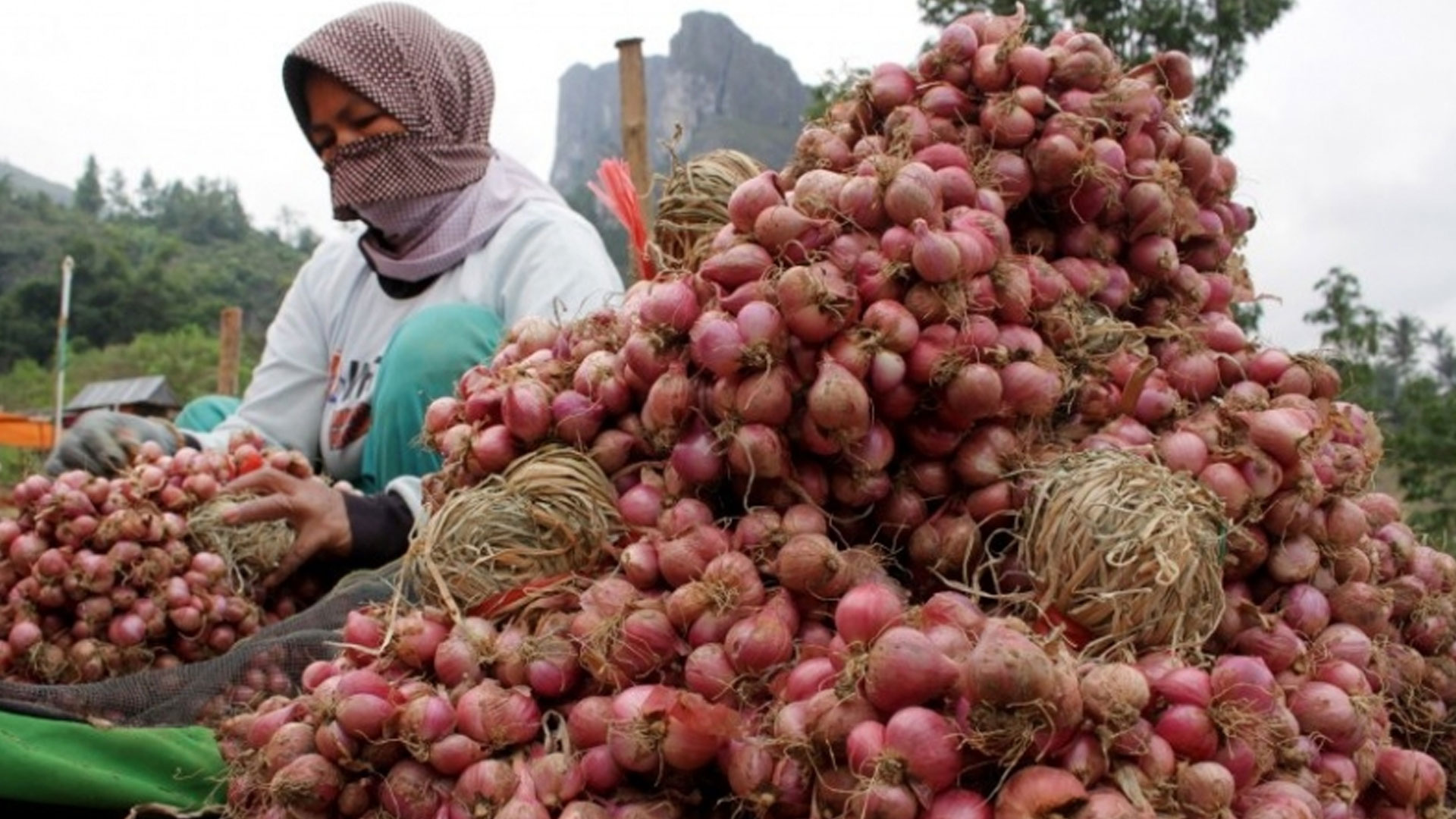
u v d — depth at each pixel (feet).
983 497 4.98
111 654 7.82
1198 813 3.80
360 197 9.91
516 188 10.64
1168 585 4.43
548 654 4.68
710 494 5.16
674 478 5.18
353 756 4.56
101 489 8.03
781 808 4.14
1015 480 4.98
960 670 3.78
